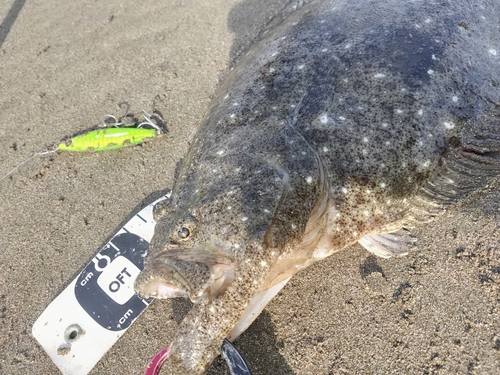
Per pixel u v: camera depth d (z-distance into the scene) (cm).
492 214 36
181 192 31
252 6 54
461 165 34
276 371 34
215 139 32
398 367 33
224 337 27
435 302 34
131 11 57
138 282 27
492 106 35
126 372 36
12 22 59
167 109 48
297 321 35
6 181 46
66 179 45
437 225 37
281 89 32
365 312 35
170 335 36
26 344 38
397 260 36
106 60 53
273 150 29
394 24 34
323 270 37
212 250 27
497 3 38
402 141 31
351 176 31
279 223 27
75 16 58
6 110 51
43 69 54
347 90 32
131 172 44
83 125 48
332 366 34
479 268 34
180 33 54
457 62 34
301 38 35
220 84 45
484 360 32
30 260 41
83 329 37
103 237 42
